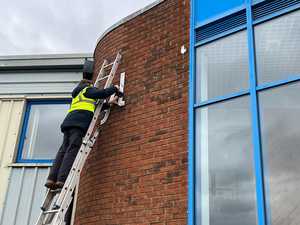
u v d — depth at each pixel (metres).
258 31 5.52
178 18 6.69
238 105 5.31
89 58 9.28
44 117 9.29
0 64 9.59
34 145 8.97
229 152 5.14
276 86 5.02
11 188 8.37
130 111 6.55
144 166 5.89
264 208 4.52
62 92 9.30
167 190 5.45
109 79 6.75
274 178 4.61
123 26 7.61
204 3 6.40
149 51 6.85
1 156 8.71
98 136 6.88
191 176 5.27
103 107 6.89
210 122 5.50
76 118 6.12
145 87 6.55
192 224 4.98
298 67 4.97
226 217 4.82
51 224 5.14
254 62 5.34
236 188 4.89
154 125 6.09
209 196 5.07
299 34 5.15
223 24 6.00
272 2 5.55
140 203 5.66
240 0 5.92
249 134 5.04
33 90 9.42
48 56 9.46
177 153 5.59
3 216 8.11
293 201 4.38
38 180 8.41
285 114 4.82
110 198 6.10
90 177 6.69
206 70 5.89
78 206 6.92
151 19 7.14
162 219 5.31
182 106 5.88
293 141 4.64
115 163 6.33
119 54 7.19
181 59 6.28
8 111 9.26
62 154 6.04
